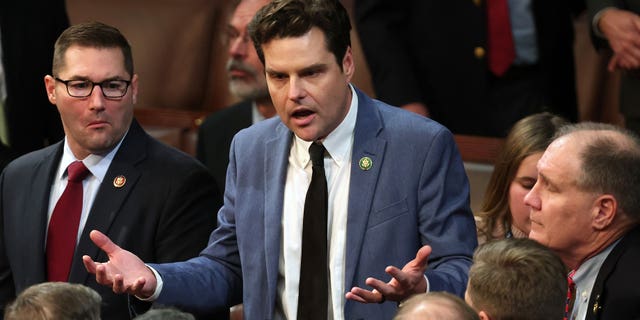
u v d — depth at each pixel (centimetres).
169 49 2016
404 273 902
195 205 1160
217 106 2005
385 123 1034
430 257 1003
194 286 1030
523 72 1573
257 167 1053
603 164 974
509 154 1167
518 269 836
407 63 1559
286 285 1017
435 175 1012
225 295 1058
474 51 1562
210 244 1083
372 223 1007
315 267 1008
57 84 1148
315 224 1012
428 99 1589
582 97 1825
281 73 965
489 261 852
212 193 1180
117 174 1162
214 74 2014
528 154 1151
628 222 987
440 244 998
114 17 2027
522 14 1558
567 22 1591
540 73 1577
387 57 1548
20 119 1650
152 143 1192
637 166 977
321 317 1003
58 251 1159
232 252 1071
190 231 1150
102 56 1141
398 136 1023
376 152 1019
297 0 961
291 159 1042
